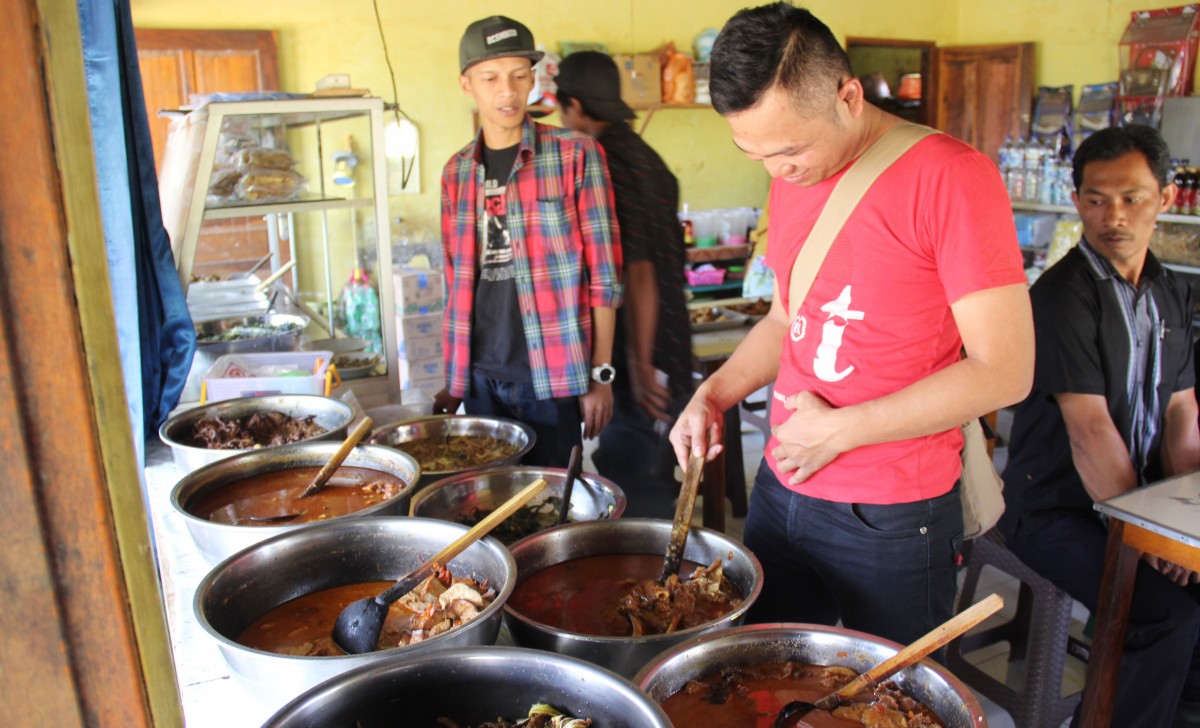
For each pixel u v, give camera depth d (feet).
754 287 20.57
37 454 1.61
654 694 3.45
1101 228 6.93
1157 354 7.13
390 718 3.16
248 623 4.25
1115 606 6.18
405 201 18.57
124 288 6.39
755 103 4.18
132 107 7.34
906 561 4.85
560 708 3.14
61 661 1.73
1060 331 6.95
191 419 6.87
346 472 6.11
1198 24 18.88
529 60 7.98
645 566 4.96
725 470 12.25
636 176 9.11
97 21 5.94
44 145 1.51
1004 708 7.69
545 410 8.47
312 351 9.02
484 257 8.41
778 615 5.63
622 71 19.54
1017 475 7.57
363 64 17.80
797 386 5.05
